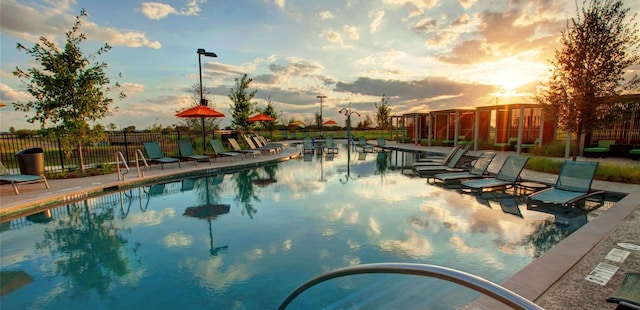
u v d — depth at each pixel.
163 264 3.73
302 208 6.14
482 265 3.55
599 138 13.08
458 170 9.81
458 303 2.70
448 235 4.50
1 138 8.65
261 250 4.11
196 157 11.12
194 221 5.41
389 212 5.75
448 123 20.52
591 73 7.59
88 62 8.75
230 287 3.18
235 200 6.90
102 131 9.38
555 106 8.54
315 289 3.06
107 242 4.47
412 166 12.02
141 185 8.37
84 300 2.97
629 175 7.11
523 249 3.97
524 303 0.95
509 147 16.78
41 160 7.87
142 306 2.86
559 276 2.66
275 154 15.80
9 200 5.91
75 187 7.13
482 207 6.01
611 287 2.49
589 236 3.59
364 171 11.06
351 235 4.59
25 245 4.40
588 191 5.73
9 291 3.15
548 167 8.98
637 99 10.84
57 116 8.45
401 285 3.04
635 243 3.38
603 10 7.44
